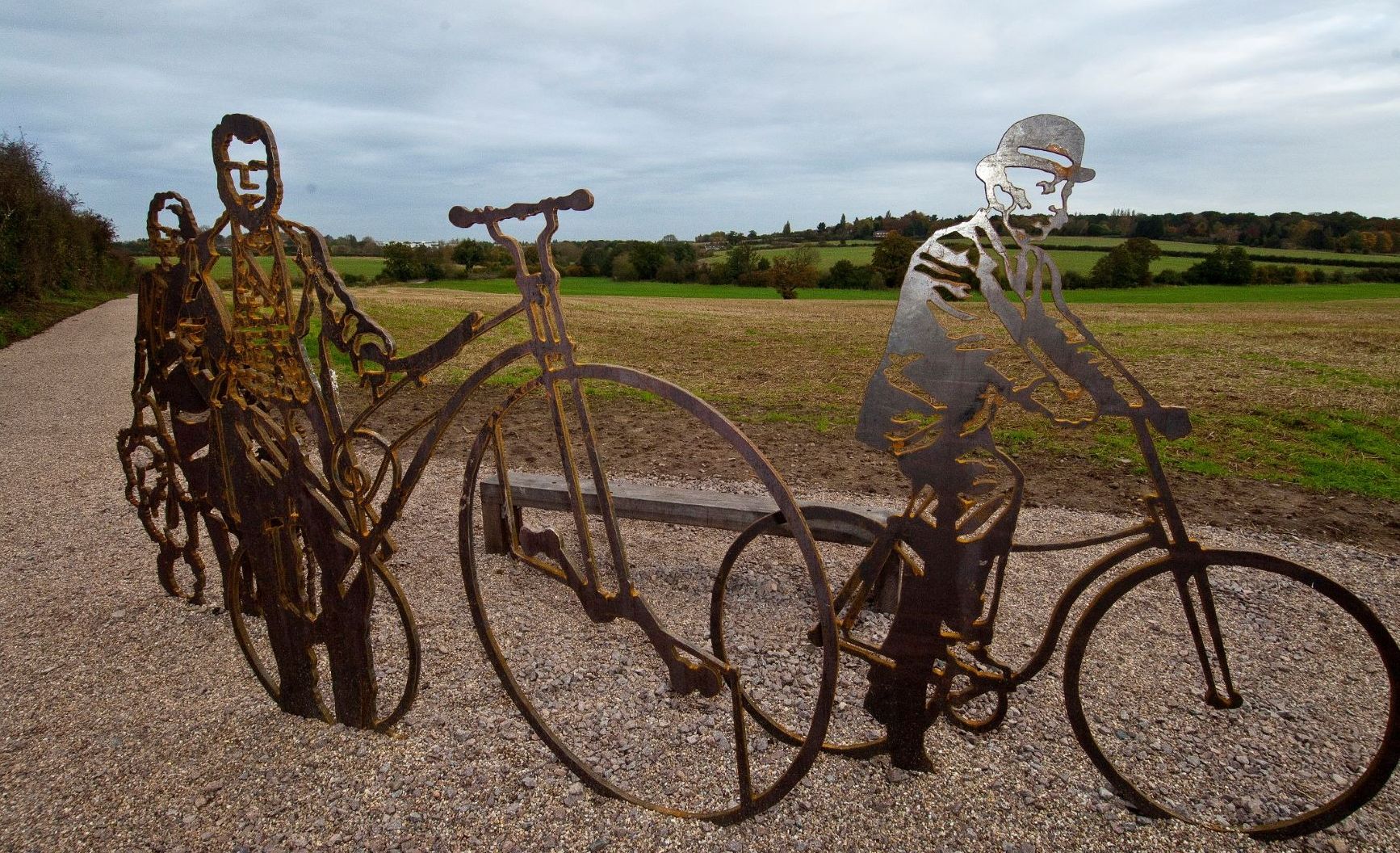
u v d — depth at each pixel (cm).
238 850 232
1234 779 264
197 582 390
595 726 291
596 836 237
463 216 224
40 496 572
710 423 201
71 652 349
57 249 2433
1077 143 201
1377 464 636
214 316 258
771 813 245
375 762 269
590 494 412
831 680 206
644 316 2352
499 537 445
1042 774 263
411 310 2311
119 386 1066
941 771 264
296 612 279
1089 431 746
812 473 617
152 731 290
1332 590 208
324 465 253
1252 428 760
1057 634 239
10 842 237
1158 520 227
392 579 260
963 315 218
